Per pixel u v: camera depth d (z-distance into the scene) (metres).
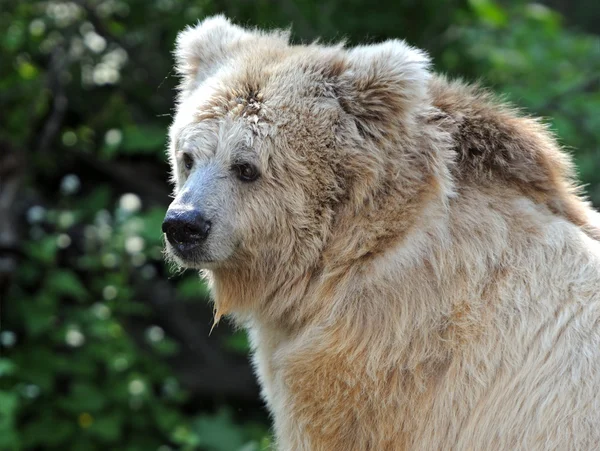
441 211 6.26
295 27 13.34
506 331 6.00
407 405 6.16
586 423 5.68
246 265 6.66
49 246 12.05
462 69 14.27
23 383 11.62
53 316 11.96
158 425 12.09
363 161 6.32
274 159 6.33
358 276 6.34
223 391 14.27
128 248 12.36
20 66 13.81
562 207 6.57
